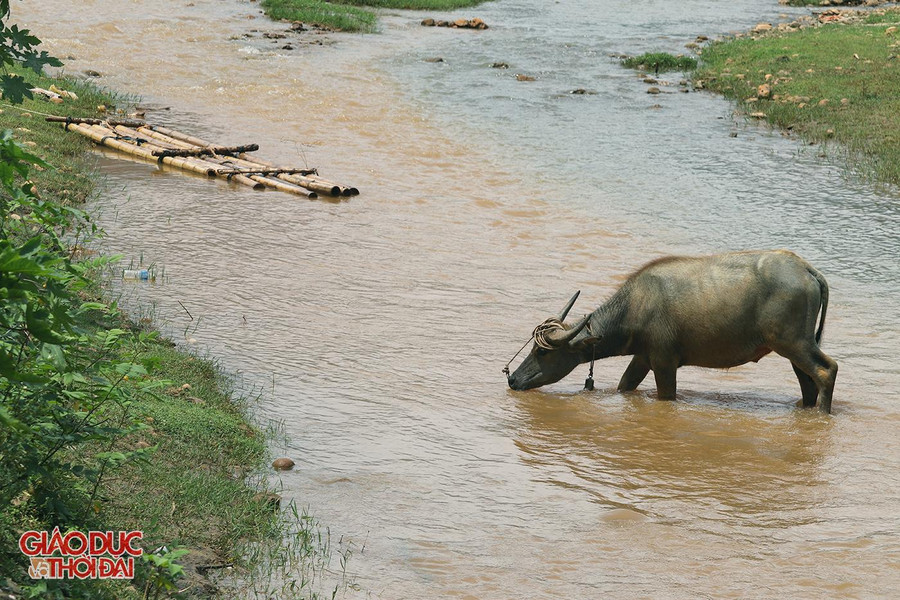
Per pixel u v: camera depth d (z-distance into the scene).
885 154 31.89
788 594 9.97
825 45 46.00
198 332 16.56
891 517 11.74
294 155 30.95
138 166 27.73
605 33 55.22
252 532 10.43
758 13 63.47
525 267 22.00
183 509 10.37
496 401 15.26
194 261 20.34
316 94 39.50
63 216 9.48
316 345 16.62
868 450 13.73
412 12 60.03
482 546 10.76
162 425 12.10
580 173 30.56
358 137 33.88
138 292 18.12
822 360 15.13
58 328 7.89
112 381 12.01
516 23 57.97
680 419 14.89
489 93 41.12
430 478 12.37
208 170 27.45
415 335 17.53
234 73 42.00
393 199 27.03
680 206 27.44
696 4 67.44
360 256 21.89
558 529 11.25
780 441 14.03
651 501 12.07
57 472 9.21
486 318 18.69
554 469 12.91
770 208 27.31
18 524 8.70
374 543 10.63
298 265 20.84
